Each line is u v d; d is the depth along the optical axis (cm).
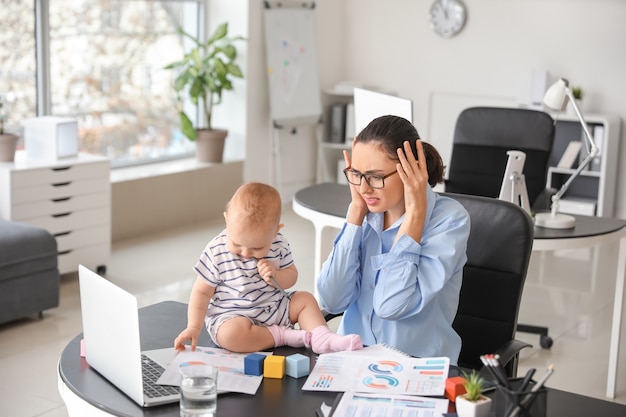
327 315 235
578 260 578
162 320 210
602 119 655
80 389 168
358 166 199
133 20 638
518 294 235
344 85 762
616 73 680
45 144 487
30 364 369
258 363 174
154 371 175
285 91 714
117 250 564
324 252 397
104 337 170
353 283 214
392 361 180
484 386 169
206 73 640
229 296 191
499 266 236
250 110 697
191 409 152
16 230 422
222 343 188
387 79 786
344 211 344
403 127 197
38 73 570
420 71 767
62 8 580
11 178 453
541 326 422
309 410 161
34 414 321
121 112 638
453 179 444
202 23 695
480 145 438
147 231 613
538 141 424
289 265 198
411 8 762
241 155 700
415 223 197
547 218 339
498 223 236
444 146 766
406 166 193
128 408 159
